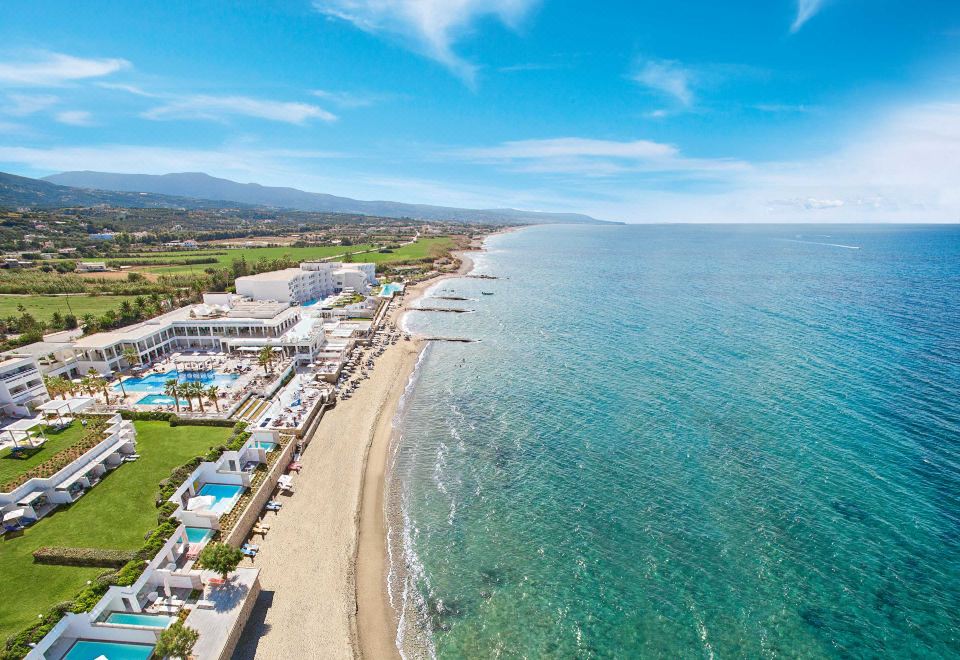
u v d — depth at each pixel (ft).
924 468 199.41
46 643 108.78
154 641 117.39
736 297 533.96
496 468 213.05
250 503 171.63
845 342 355.15
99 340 296.92
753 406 258.16
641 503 187.21
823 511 177.68
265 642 127.54
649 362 331.57
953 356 321.32
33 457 178.81
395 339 402.72
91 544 141.18
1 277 508.12
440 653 130.31
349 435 238.68
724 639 133.80
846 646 130.72
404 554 164.35
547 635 136.26
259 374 292.40
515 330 433.89
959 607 139.95
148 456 191.11
